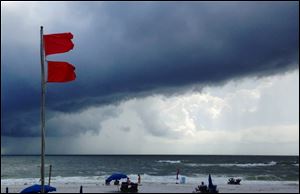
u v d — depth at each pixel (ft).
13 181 234.99
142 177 268.82
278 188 180.55
